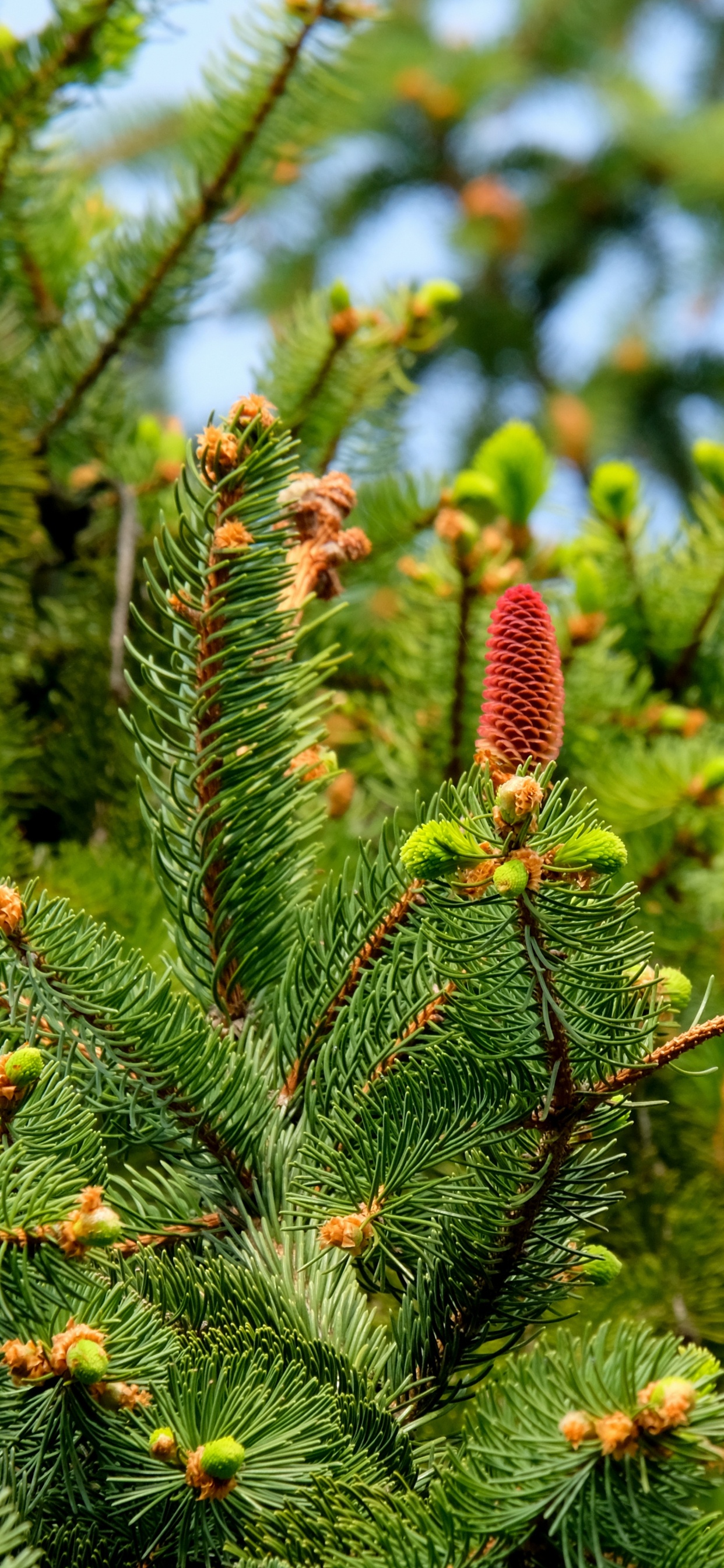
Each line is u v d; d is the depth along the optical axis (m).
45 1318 0.56
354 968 0.68
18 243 1.34
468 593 1.01
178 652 0.68
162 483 1.29
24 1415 0.58
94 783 1.14
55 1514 0.61
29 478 1.23
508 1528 0.55
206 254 1.30
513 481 1.09
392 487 1.24
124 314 1.30
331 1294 0.66
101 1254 0.56
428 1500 0.59
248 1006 0.71
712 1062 1.03
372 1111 0.64
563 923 0.56
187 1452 0.57
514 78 2.98
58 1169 0.56
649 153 2.98
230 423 0.68
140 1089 0.65
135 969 0.65
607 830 0.56
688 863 1.08
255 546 0.68
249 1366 0.60
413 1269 0.68
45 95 1.21
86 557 1.30
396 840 0.68
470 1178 0.62
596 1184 0.63
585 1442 0.54
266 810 0.69
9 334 1.33
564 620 1.11
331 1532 0.56
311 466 1.30
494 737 0.62
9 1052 0.62
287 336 1.28
